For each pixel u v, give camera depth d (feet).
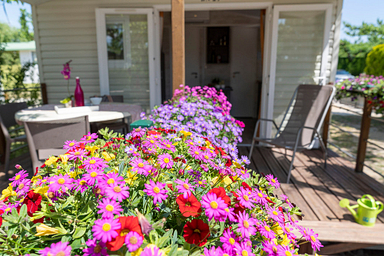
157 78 15.05
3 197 2.38
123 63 14.69
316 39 13.84
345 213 7.55
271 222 2.70
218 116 6.35
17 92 18.40
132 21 14.25
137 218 1.91
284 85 14.46
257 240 2.48
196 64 23.62
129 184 2.52
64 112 8.59
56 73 15.08
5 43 20.45
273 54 13.92
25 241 2.16
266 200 2.63
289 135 11.31
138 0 14.16
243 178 3.07
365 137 10.65
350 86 11.37
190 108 6.73
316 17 13.62
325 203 8.20
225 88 22.52
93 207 2.23
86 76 15.08
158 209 2.53
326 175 10.60
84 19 14.44
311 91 11.71
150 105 14.94
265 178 3.12
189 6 14.07
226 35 23.11
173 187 2.51
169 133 4.42
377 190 9.25
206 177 3.24
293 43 13.97
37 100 17.58
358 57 46.78
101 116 8.14
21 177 2.58
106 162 2.82
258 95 22.97
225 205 2.15
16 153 14.60
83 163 2.51
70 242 2.16
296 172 10.93
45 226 2.02
